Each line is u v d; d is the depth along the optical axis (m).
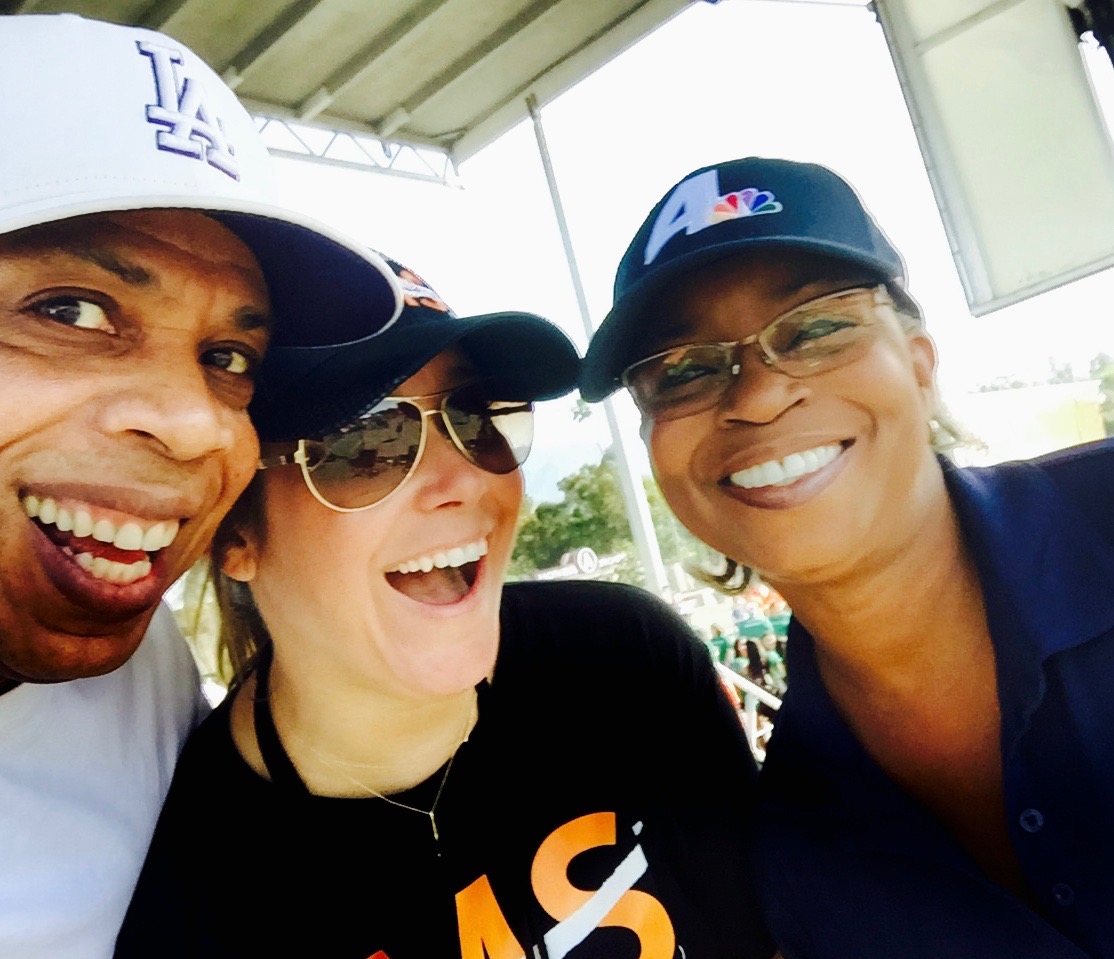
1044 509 0.43
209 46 2.20
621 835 0.46
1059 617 0.40
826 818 0.43
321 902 0.41
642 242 0.47
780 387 0.42
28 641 0.33
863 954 0.42
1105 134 1.58
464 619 0.44
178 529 0.35
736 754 0.53
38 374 0.31
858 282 0.43
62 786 0.39
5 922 0.36
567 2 2.39
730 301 0.44
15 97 0.30
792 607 0.46
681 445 0.46
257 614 0.48
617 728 0.49
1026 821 0.39
